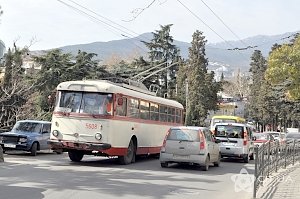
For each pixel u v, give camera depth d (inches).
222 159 985.5
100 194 414.3
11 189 420.5
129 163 757.3
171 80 2600.9
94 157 872.3
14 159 735.7
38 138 841.5
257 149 426.6
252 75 3681.1
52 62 1606.8
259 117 2935.5
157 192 446.9
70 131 688.4
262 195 440.8
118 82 811.4
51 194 401.4
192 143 690.2
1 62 1282.0
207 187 510.3
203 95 2417.6
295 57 982.4
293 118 2186.3
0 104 1184.2
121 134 717.3
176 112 1051.9
